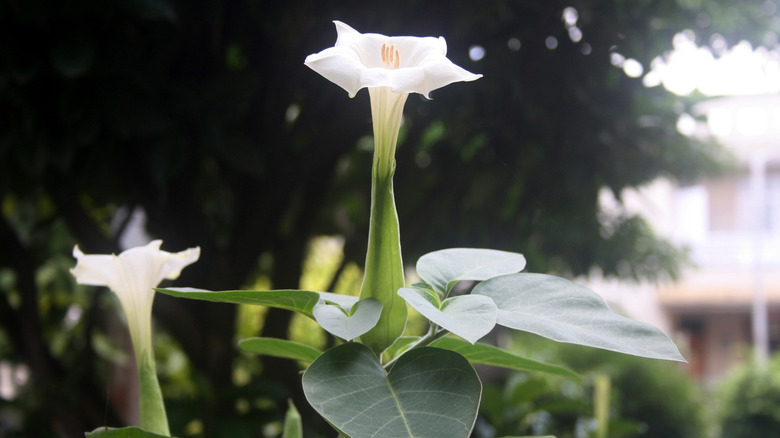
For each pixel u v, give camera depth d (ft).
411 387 1.91
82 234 5.94
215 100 4.70
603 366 16.02
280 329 6.87
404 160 6.66
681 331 33.04
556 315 2.06
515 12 5.57
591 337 1.99
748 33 7.25
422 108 5.77
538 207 6.25
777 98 29.07
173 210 6.14
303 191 7.23
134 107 4.42
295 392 6.69
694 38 7.04
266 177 6.25
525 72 5.59
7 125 4.49
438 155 6.80
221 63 5.73
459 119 5.68
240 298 2.11
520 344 15.31
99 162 4.87
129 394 10.07
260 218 6.40
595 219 7.41
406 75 1.93
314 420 6.15
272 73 5.94
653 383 16.10
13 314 7.36
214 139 4.66
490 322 1.95
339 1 5.27
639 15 5.87
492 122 5.68
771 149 29.30
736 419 19.39
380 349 2.14
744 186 31.58
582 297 2.10
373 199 2.11
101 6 4.13
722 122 29.32
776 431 18.81
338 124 6.11
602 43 5.74
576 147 5.80
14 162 5.12
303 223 7.30
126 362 9.78
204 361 6.38
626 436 9.86
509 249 6.89
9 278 9.21
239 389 5.75
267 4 5.23
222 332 6.40
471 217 6.96
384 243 2.10
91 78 4.42
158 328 8.93
